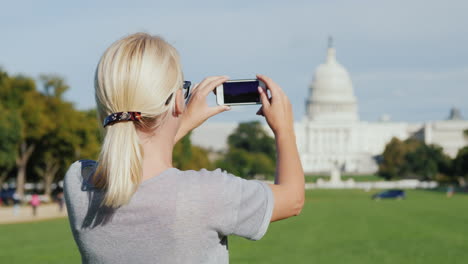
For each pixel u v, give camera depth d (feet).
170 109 14.66
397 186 625.82
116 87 14.03
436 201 317.01
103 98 14.21
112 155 13.79
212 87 16.35
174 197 13.89
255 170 596.70
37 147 333.62
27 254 99.19
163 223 13.75
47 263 88.12
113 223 13.85
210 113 16.28
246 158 595.88
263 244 116.78
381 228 152.76
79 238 14.28
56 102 320.91
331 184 613.52
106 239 13.89
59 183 406.82
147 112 14.11
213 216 13.89
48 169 358.23
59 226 165.17
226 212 13.94
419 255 97.45
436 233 137.18
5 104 299.17
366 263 88.58
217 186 14.15
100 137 14.92
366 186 619.26
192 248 13.82
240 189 14.25
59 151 337.31
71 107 332.60
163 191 13.96
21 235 136.46
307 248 109.70
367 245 114.11
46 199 345.72
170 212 13.76
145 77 14.08
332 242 120.57
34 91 315.17
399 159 639.35
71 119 322.96
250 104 16.19
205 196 13.97
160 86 14.24
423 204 284.00
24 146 317.63
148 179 14.14
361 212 226.38
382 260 91.91
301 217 201.16
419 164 627.46
